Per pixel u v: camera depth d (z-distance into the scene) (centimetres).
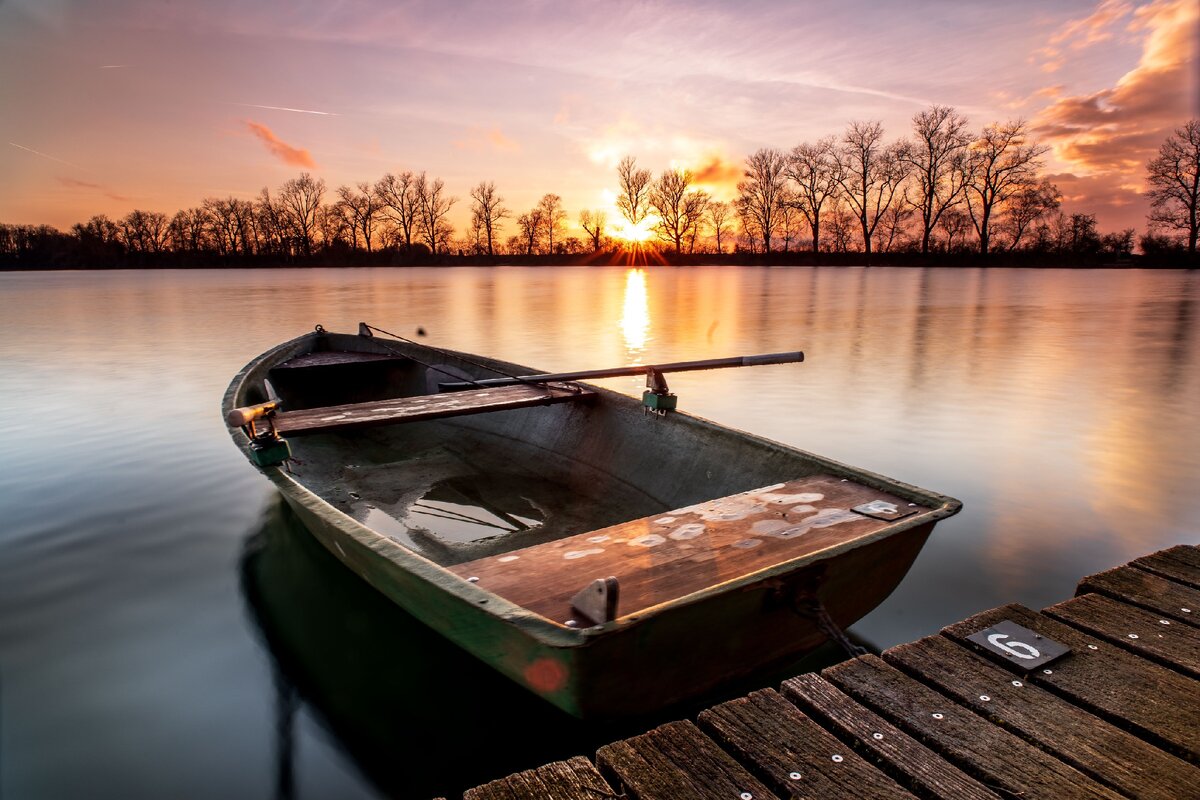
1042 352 1374
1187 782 189
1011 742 205
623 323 1986
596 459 540
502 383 550
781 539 304
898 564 318
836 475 378
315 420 486
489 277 5153
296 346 860
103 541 517
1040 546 500
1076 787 187
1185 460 693
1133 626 272
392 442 681
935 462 695
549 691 245
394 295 3116
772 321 1984
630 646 232
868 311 2245
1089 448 739
